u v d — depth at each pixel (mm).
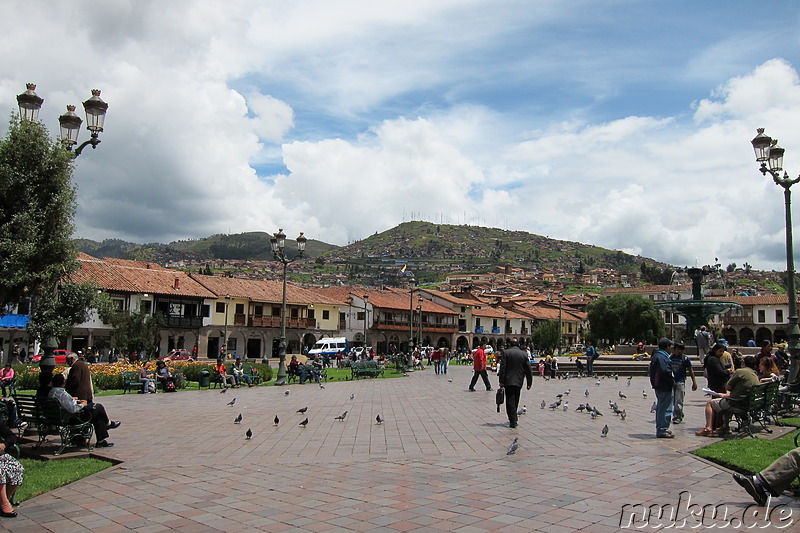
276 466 9328
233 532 6102
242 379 28234
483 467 9070
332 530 6109
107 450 10758
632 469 8758
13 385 23078
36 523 6512
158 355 53969
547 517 6445
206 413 16516
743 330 93062
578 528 6082
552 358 32688
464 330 91688
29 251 9812
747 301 92688
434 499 7227
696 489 7574
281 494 7582
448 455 10086
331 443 11367
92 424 10977
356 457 9977
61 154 10539
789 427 12469
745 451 9547
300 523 6355
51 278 11148
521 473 8602
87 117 12281
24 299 11453
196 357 55469
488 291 150875
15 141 10250
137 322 40594
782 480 6723
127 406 18500
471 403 19016
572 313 119125
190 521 6492
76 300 11820
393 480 8273
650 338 76062
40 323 11461
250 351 63656
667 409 11523
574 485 7828
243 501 7266
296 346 68250
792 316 15609
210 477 8602
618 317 77312
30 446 11125
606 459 9523
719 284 159625
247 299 62438
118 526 6367
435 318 86500
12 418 12039
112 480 8492
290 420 14820
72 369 11547
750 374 11414
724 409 11523
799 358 15359
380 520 6414
